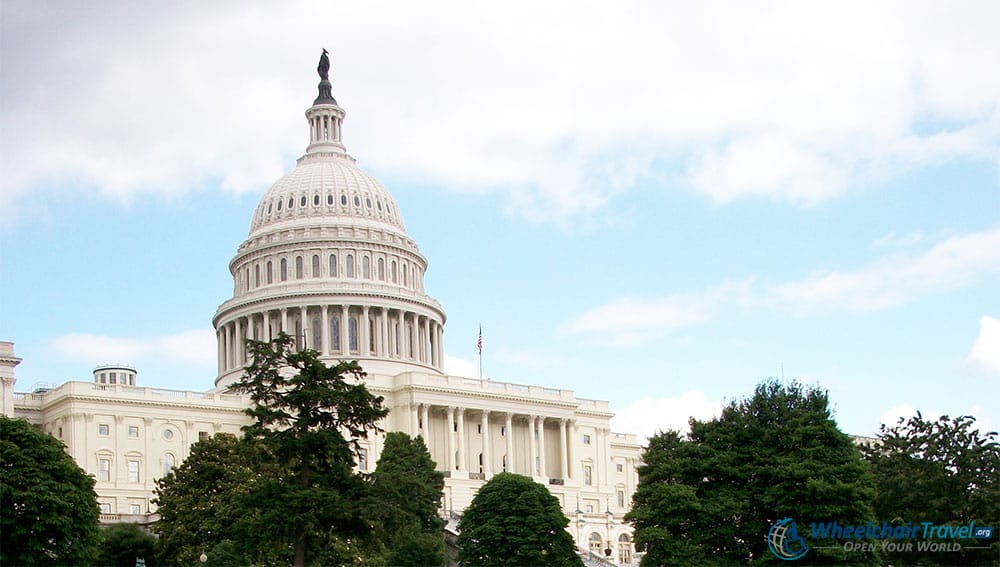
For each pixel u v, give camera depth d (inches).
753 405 4574.3
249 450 4197.8
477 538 4877.0
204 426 6968.5
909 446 4505.4
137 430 6766.7
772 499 4256.9
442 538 5526.6
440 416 7504.9
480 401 7598.4
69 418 6599.4
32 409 6865.2
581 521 6860.2
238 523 3767.2
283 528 3639.3
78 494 4077.3
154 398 6840.6
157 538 5002.5
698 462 4475.9
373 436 7224.4
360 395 3809.1
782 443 4431.6
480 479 7372.1
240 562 4222.4
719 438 4544.8
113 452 6668.3
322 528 3735.2
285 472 3961.6
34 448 4045.3
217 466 4879.4
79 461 6565.0
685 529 4352.9
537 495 4921.3
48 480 3986.2
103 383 7199.8
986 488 4286.4
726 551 4335.6
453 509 7076.8
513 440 7760.8
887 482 4443.9
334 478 3784.5
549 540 4867.1
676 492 4311.0
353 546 4586.6
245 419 7066.9
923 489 4352.9
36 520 3912.4
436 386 7440.9
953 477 4367.6
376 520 3786.9
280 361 3919.8
